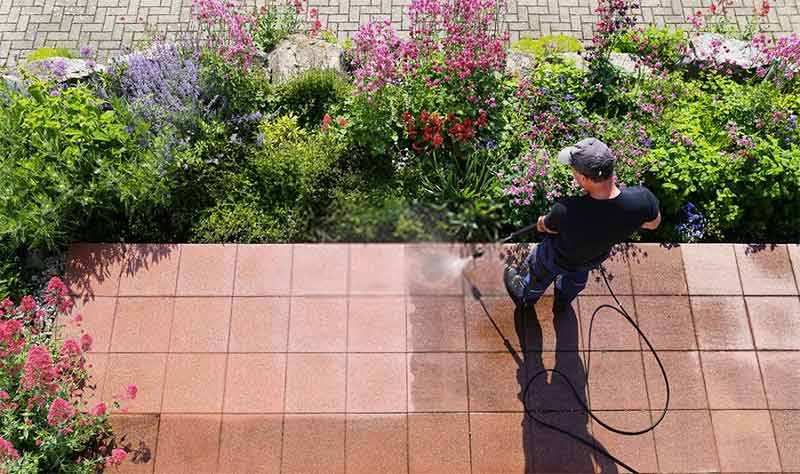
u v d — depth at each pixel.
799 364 3.83
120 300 4.02
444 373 3.81
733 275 4.09
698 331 3.92
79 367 3.71
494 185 4.15
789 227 4.26
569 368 3.83
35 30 5.72
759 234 4.25
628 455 3.60
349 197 4.08
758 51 4.95
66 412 3.18
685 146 4.24
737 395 3.74
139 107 4.30
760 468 3.57
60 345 3.74
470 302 3.96
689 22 5.76
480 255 3.48
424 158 4.34
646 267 4.12
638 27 5.74
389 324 3.92
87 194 3.98
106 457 3.53
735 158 4.13
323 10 5.84
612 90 4.62
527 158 4.10
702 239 4.25
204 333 3.93
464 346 3.87
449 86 4.40
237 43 4.50
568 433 3.66
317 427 3.67
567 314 3.97
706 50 5.03
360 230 3.30
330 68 4.91
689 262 4.13
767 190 4.11
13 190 3.79
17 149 3.93
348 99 4.55
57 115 3.99
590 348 3.88
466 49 4.30
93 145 4.03
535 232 4.13
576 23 5.76
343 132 4.48
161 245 4.16
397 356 3.85
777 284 4.06
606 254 3.34
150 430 3.67
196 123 4.43
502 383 3.79
